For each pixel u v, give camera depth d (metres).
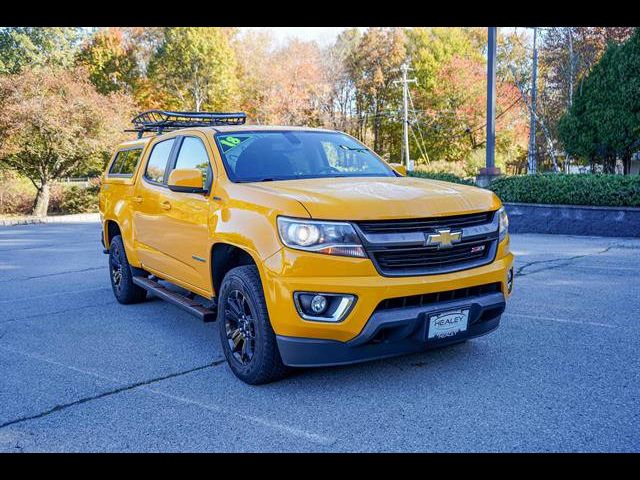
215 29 48.19
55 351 5.17
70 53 43.59
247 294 4.04
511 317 5.70
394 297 3.62
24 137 26.98
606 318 5.58
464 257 3.95
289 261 3.66
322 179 4.65
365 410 3.67
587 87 17.27
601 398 3.72
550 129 28.92
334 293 3.57
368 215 3.64
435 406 3.69
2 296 7.88
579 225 12.21
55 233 17.81
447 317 3.80
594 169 19.28
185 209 5.00
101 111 28.17
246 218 4.06
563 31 25.98
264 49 52.78
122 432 3.49
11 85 26.86
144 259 6.19
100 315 6.50
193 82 47.44
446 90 49.69
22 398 4.07
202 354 4.98
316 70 46.84
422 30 54.34
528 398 3.76
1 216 28.34
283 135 5.36
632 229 11.49
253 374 4.07
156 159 6.06
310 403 3.81
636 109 15.79
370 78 53.44
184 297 5.48
